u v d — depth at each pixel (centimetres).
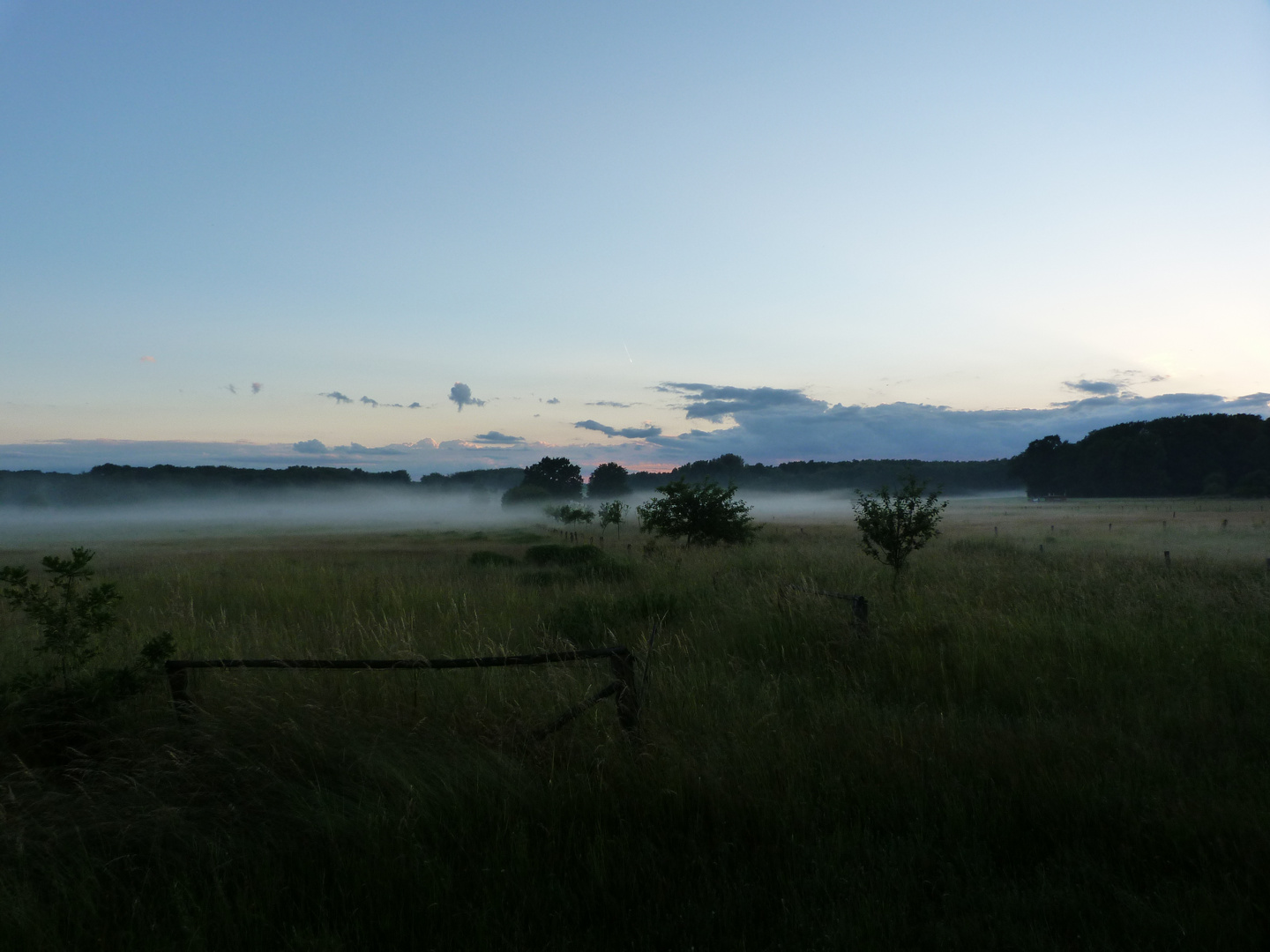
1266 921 267
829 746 423
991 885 295
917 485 1190
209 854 315
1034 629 692
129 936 263
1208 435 16875
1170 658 617
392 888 286
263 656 635
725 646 706
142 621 873
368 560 2414
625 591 1158
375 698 470
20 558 3453
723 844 319
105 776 372
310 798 356
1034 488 19238
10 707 423
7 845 319
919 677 576
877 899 282
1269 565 1402
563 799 352
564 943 257
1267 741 439
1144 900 278
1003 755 404
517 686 492
